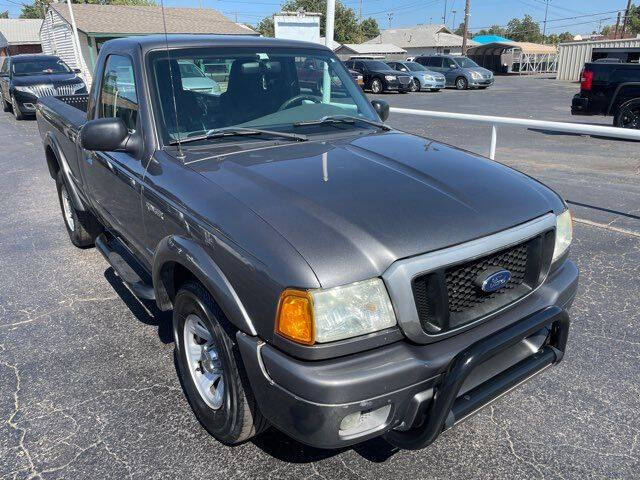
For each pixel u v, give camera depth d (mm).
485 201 2420
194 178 2631
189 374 2812
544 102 20609
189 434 2779
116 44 3660
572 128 5488
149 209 2926
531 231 2371
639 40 31328
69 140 4547
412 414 2133
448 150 3111
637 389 3076
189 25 33469
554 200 2701
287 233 2100
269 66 3537
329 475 2512
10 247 5492
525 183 2738
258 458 2615
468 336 2207
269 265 2043
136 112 3209
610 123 13820
